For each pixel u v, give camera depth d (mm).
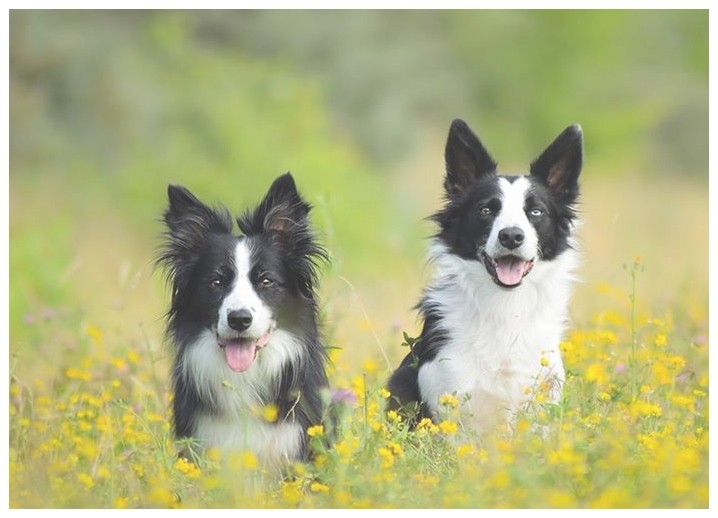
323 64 40000
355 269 22719
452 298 11148
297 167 29141
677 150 47781
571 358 10969
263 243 10047
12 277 18453
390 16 44719
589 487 8328
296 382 10102
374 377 11852
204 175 28969
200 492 8984
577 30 47906
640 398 10414
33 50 33344
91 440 10094
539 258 10977
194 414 10141
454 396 10469
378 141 38781
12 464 9523
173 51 34031
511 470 8227
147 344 11922
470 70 46156
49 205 29438
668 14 50969
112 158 32250
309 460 10039
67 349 13719
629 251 21438
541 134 46781
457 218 11273
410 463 9188
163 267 10531
